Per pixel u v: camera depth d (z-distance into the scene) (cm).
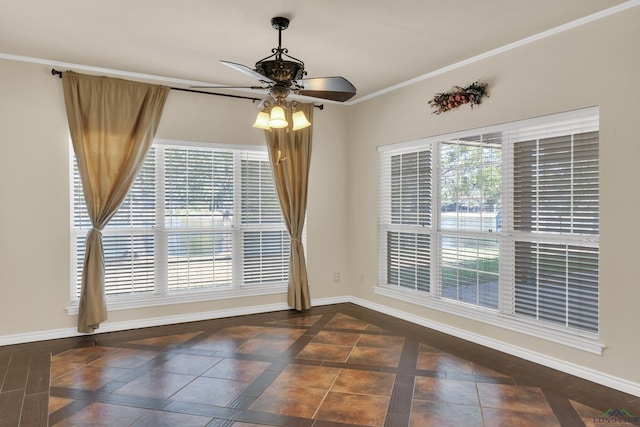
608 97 308
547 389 307
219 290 493
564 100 333
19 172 400
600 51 312
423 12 306
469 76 407
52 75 409
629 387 299
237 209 505
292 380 322
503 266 386
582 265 331
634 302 297
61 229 417
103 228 433
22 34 345
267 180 521
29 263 405
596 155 320
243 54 390
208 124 480
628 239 299
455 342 408
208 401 288
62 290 418
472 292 417
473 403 286
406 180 489
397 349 389
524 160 370
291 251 522
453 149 433
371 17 314
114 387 309
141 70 435
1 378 325
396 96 492
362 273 549
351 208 564
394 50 381
